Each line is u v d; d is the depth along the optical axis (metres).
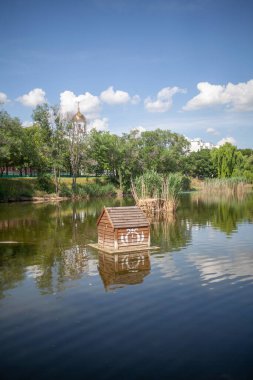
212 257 16.50
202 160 121.12
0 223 30.95
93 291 11.80
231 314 9.76
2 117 58.22
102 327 9.06
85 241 21.33
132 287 12.17
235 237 21.72
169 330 8.84
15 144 57.78
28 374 7.06
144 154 89.56
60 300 11.02
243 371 7.04
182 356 7.62
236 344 8.09
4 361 7.56
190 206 43.25
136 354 7.73
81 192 71.25
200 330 8.82
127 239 18.64
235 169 93.31
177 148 96.44
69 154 77.56
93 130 88.25
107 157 85.00
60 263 15.80
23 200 63.16
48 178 72.56
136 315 9.77
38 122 71.00
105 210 18.64
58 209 45.12
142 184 38.31
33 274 14.07
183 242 20.39
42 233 24.81
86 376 6.95
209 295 11.28
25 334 8.76
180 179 39.78
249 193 68.12
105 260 16.16
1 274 14.15
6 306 10.62
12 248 19.50
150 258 16.42
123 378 6.87
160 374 6.98
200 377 6.87
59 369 7.21
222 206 42.44
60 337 8.57
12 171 102.19
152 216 33.88
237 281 12.70
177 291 11.70
